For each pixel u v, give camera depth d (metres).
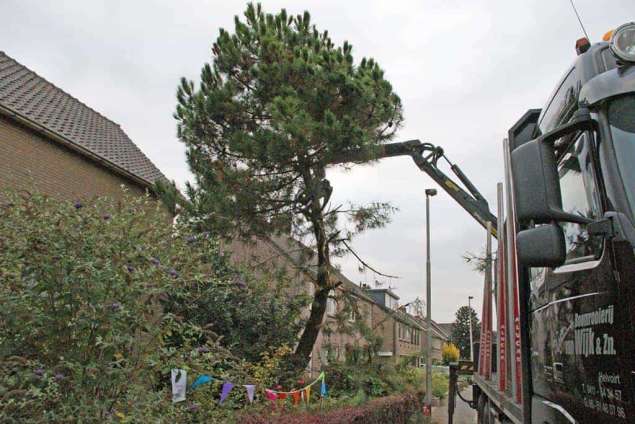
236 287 12.14
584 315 3.27
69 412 4.27
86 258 4.56
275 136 11.20
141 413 4.59
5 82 13.92
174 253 5.47
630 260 2.68
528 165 3.05
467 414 21.66
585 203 3.28
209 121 12.56
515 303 5.38
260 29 12.59
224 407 5.94
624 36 3.10
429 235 23.81
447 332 93.62
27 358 4.49
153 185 12.18
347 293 13.61
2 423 4.03
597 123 3.13
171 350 5.07
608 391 2.88
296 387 12.29
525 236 3.12
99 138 15.42
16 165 11.59
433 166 13.10
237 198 11.88
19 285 4.48
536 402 4.48
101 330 4.55
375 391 13.97
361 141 11.38
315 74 11.96
